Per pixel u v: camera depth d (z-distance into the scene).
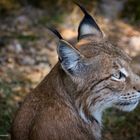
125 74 9.49
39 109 9.33
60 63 8.97
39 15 18.22
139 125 13.51
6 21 17.83
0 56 15.77
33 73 15.09
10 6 18.44
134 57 15.77
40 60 15.81
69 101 9.34
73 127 9.38
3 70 15.05
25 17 18.06
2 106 13.34
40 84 9.65
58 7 18.56
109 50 9.49
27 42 16.69
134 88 9.55
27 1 18.80
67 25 17.67
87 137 9.60
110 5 18.80
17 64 15.49
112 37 17.27
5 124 12.68
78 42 9.73
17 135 9.45
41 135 9.15
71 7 18.44
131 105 9.77
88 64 9.23
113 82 9.42
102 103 9.55
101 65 9.30
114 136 13.20
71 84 9.25
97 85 9.34
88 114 9.55
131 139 13.20
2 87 13.97
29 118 9.36
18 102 13.60
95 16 18.20
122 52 9.67
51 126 9.22
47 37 17.05
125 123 13.52
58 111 9.30
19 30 17.34
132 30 17.83
